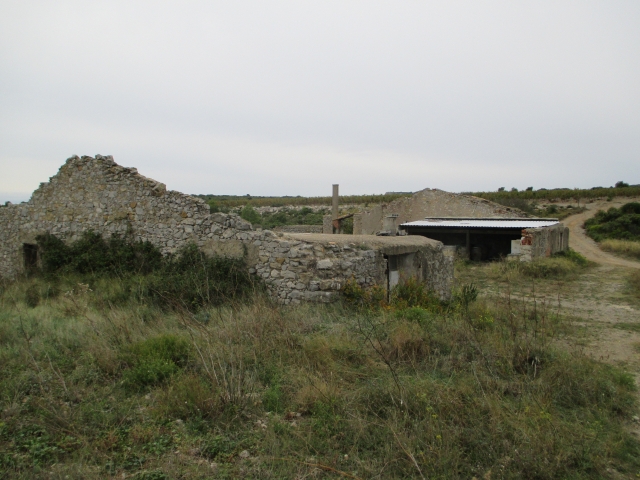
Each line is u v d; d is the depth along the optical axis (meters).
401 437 4.24
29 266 14.61
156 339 6.25
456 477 3.78
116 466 3.74
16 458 3.72
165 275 10.59
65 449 3.92
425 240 13.10
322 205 64.12
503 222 25.38
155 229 11.73
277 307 8.45
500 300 12.02
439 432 4.35
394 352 6.36
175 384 5.07
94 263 12.17
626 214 37.91
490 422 4.63
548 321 9.23
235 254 10.42
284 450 4.06
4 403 4.57
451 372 5.90
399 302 9.43
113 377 5.43
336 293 9.23
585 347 7.96
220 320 7.54
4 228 15.19
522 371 5.98
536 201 59.56
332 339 6.67
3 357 5.76
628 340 8.49
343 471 3.82
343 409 4.73
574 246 30.86
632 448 4.50
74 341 6.55
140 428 4.25
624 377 6.07
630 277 17.09
